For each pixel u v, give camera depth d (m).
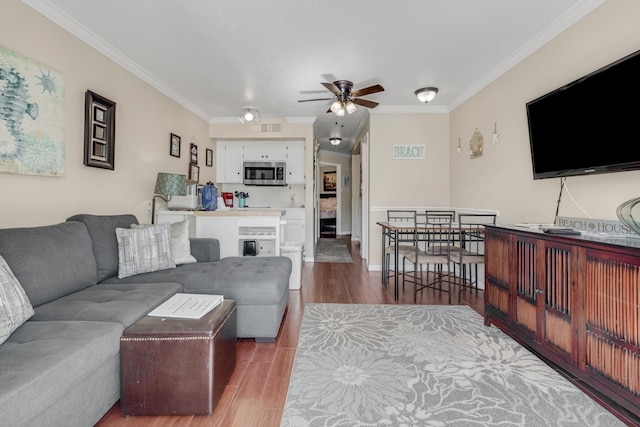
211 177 5.41
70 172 2.44
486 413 1.50
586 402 1.58
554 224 2.45
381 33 2.55
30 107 2.09
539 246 1.92
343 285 3.89
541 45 2.62
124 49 2.86
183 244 2.78
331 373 1.86
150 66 3.22
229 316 1.77
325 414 1.50
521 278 2.09
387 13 2.28
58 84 2.30
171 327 1.50
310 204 5.36
